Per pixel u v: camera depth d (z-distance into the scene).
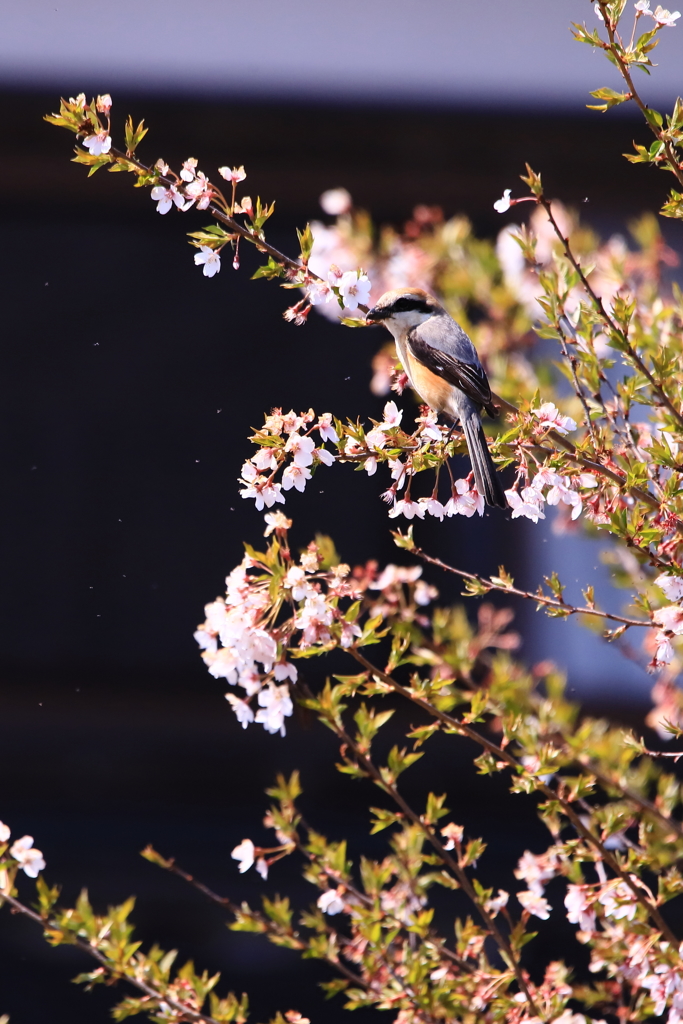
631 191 12.79
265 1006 10.53
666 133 5.08
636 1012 5.78
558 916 9.79
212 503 12.96
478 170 12.91
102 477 12.98
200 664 12.88
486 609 7.07
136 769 12.73
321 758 12.66
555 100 12.62
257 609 4.96
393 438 5.21
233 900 11.46
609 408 6.07
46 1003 10.27
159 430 13.00
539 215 8.82
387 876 5.95
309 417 4.99
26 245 12.88
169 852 12.03
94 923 5.55
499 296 8.57
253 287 12.98
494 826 12.07
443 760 12.25
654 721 6.87
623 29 10.66
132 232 12.99
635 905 5.50
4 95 12.20
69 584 12.94
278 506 12.73
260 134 12.62
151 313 13.02
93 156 5.03
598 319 5.89
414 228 9.56
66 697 12.91
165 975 5.64
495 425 7.53
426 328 6.32
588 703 11.71
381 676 5.32
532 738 5.79
